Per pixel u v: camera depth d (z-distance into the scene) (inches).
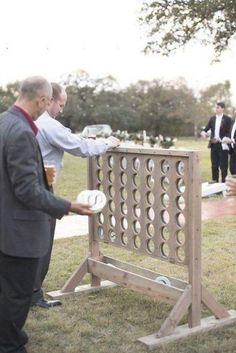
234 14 578.2
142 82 2135.8
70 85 2042.3
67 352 138.7
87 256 185.6
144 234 162.4
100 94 2068.2
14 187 119.3
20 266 126.3
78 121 2000.5
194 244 146.6
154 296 159.9
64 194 430.6
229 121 469.7
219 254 235.3
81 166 756.6
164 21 624.4
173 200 149.7
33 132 123.6
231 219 318.0
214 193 412.5
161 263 223.8
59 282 197.6
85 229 293.0
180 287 156.3
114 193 172.2
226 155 469.1
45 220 128.6
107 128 1558.8
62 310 168.9
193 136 2087.8
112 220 178.1
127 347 141.6
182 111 2074.3
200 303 151.8
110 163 172.6
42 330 152.9
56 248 249.1
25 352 136.3
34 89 124.5
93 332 151.3
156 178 154.4
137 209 167.0
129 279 167.9
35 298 170.7
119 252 241.1
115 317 162.7
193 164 141.9
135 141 1129.4
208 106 2128.4
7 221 123.0
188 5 594.6
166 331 146.2
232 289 188.2
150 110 2081.7
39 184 122.3
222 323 154.9
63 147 160.9
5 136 120.3
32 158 119.1
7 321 128.4
